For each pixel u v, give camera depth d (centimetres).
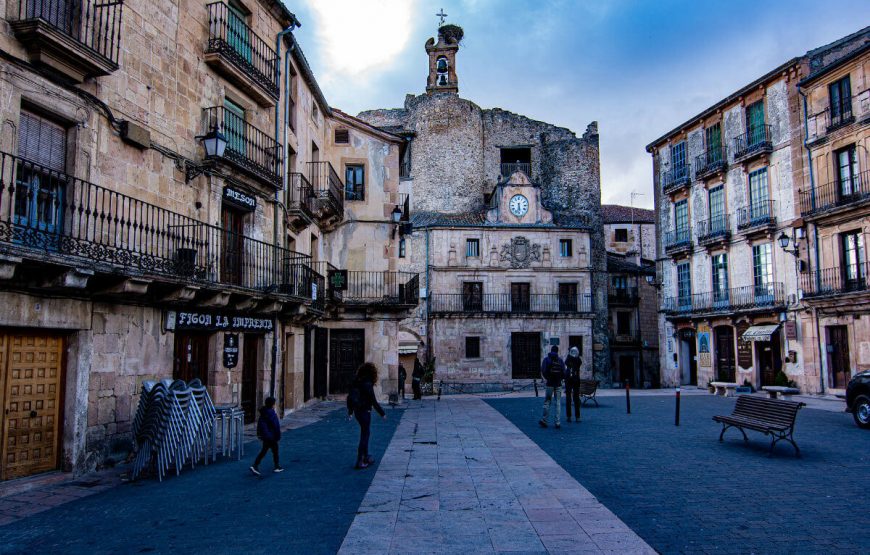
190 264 1105
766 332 2705
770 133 2806
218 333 1319
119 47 1002
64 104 912
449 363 3809
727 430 1345
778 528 618
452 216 4241
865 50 2298
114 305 992
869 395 1374
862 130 2323
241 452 1044
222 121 1364
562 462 977
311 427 1453
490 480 845
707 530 612
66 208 921
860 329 2289
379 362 2275
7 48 825
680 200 3428
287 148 1739
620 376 4538
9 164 821
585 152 4634
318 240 2134
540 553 548
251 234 1475
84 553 561
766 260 2803
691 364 3419
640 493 766
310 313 1845
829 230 2466
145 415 894
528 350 3891
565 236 4022
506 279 3959
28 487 816
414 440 1227
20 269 795
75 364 915
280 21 1684
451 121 4672
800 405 1009
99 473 925
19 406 845
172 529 630
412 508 701
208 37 1324
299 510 696
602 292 4369
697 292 3266
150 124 1122
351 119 2350
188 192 1230
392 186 2389
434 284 3906
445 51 4859
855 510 684
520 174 4106
